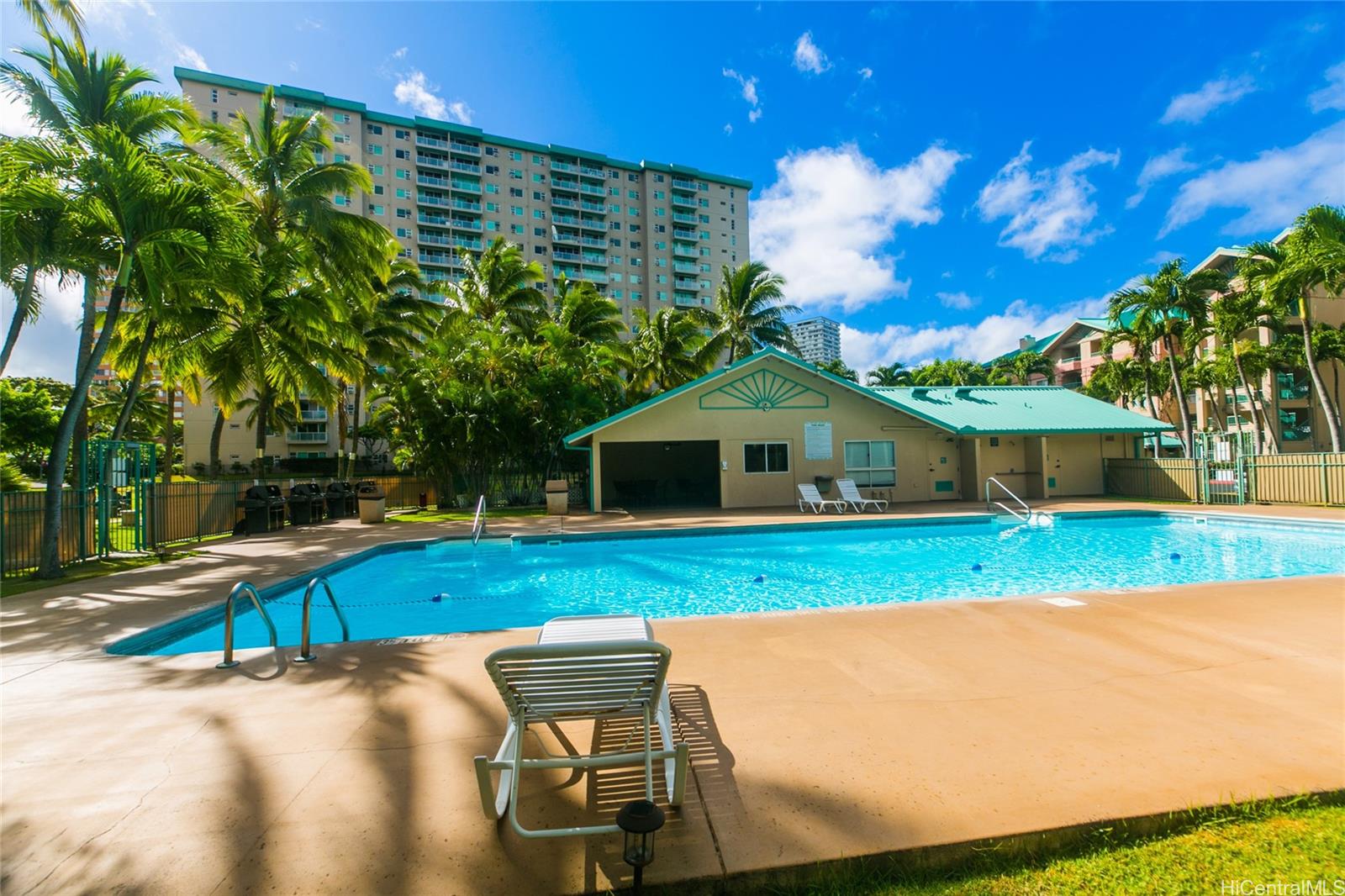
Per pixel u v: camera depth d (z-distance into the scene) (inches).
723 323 1336.1
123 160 399.9
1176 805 101.2
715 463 949.2
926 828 96.2
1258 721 133.8
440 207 2950.3
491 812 93.7
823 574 420.5
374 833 98.7
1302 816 100.0
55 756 128.8
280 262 663.1
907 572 421.4
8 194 375.9
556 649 94.0
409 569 454.9
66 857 94.1
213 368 735.7
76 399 402.9
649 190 3481.8
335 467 2071.9
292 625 301.7
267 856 93.3
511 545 529.0
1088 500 784.9
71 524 431.5
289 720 145.4
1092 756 119.5
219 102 2490.2
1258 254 948.6
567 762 97.5
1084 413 874.8
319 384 796.0
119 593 317.7
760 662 179.6
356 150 2755.9
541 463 941.8
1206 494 733.9
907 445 831.1
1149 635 199.2
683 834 96.0
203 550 491.5
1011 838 93.3
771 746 125.6
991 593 351.3
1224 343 1185.4
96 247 449.1
